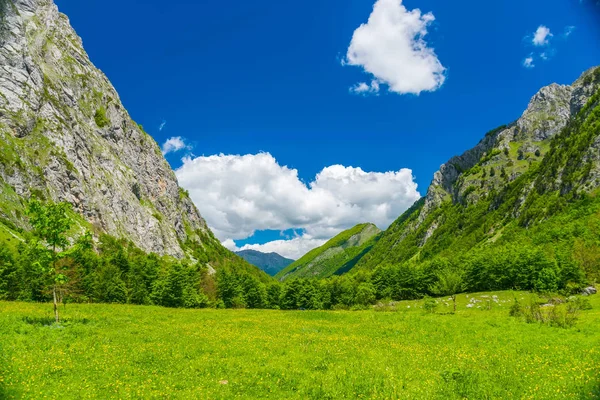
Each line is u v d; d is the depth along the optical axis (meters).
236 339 28.83
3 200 142.62
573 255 95.94
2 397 13.08
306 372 18.81
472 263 112.19
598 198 158.00
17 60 199.88
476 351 24.88
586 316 44.88
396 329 38.28
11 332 24.17
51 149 189.75
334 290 128.62
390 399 14.65
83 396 13.88
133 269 107.31
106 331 29.38
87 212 193.25
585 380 15.50
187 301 94.38
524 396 14.34
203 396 14.69
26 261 80.56
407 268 125.94
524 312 47.25
